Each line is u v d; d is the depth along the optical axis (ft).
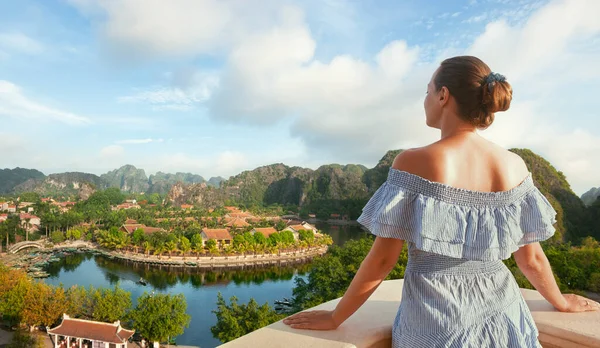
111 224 336.90
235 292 165.27
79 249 280.10
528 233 6.61
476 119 6.33
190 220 394.52
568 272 128.88
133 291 166.61
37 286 114.62
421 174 6.12
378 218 6.11
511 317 6.40
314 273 100.53
